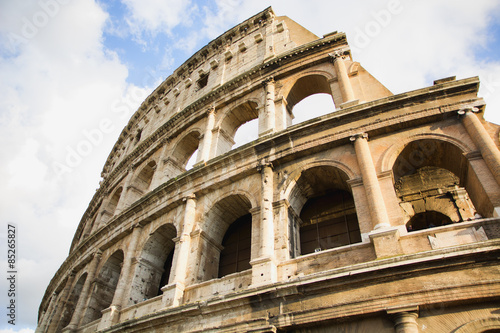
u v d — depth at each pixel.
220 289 21.03
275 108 30.27
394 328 15.05
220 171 26.91
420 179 26.50
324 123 24.03
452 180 25.91
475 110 20.72
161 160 36.78
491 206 17.55
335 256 18.75
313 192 25.19
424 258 15.41
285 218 21.92
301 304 17.08
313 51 31.97
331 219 24.19
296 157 24.23
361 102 26.20
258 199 23.69
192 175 27.98
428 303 14.79
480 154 19.12
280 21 41.41
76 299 34.91
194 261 23.84
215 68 43.38
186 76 48.59
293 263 19.62
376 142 22.44
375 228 18.33
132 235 29.70
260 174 24.78
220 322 18.66
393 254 17.00
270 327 16.84
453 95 21.89
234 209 26.78
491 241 14.99
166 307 21.55
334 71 29.59
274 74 32.62
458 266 15.21
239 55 41.44
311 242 23.59
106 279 32.12
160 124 44.56
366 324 15.66
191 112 37.34
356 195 20.39
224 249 27.17
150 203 30.42
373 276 16.09
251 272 20.50
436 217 25.52
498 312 14.17
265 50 37.94
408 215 25.16
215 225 26.69
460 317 14.50
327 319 16.08
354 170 21.64
